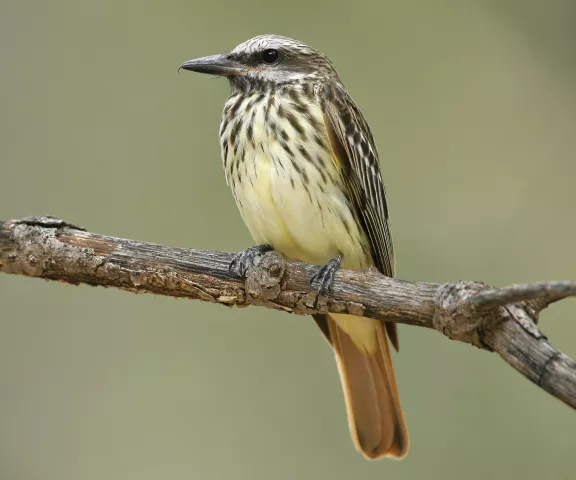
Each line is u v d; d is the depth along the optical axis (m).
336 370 12.11
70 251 8.45
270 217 9.60
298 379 12.12
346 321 10.21
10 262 8.50
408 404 11.56
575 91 13.54
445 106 13.66
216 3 13.91
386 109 13.68
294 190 9.43
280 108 9.53
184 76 13.62
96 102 13.52
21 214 13.05
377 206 10.37
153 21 13.83
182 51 13.76
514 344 7.29
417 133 13.59
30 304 12.39
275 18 13.92
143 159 13.33
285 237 9.73
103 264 8.45
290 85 9.98
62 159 13.30
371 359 10.37
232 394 12.05
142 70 13.68
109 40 13.74
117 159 13.30
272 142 9.45
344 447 11.70
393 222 13.23
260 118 9.50
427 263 12.95
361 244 9.97
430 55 13.79
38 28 13.70
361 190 9.94
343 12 13.91
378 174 10.54
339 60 13.82
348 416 10.42
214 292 8.48
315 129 9.53
